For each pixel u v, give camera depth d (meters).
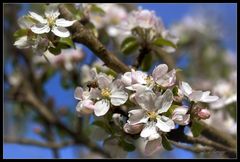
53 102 1.12
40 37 0.57
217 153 0.69
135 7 1.00
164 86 0.52
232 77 0.94
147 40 0.69
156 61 0.75
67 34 0.56
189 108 0.53
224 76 1.32
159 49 0.70
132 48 0.70
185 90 0.52
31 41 0.57
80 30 0.60
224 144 0.66
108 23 0.88
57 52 0.58
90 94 0.53
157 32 0.69
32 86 1.12
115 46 0.90
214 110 0.84
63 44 0.58
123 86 0.53
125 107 0.55
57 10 0.58
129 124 0.51
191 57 1.33
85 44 0.60
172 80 0.52
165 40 0.68
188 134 0.63
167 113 0.51
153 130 0.50
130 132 0.51
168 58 0.72
